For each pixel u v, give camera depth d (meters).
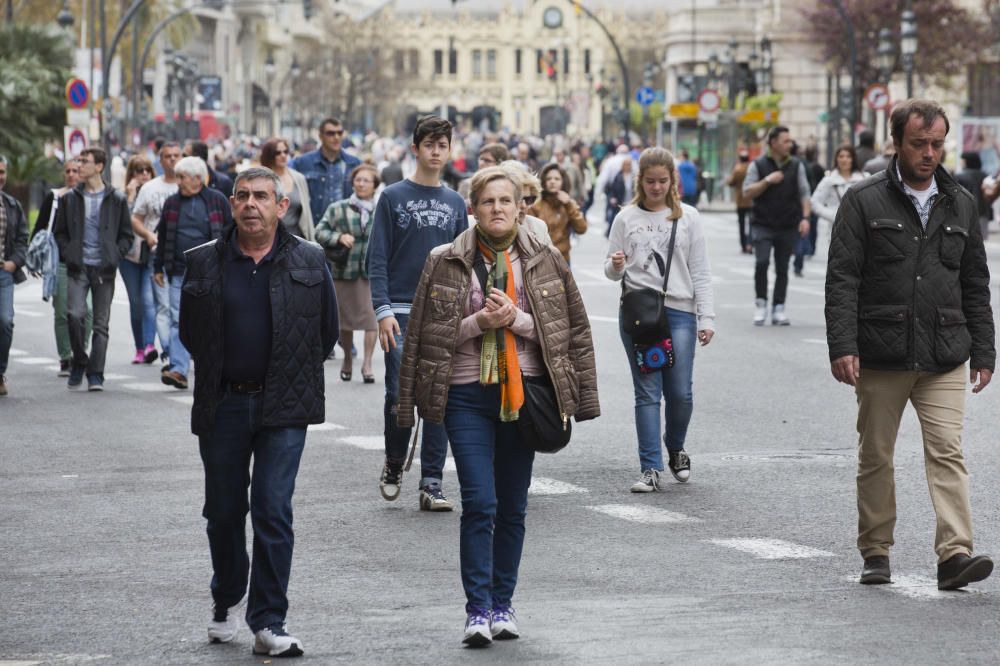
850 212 17.44
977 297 17.66
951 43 130.88
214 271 15.12
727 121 128.50
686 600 16.84
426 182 22.28
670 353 23.14
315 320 15.17
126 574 18.33
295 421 15.05
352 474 24.55
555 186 29.92
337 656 14.86
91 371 34.28
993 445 26.53
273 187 15.08
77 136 72.38
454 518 21.34
